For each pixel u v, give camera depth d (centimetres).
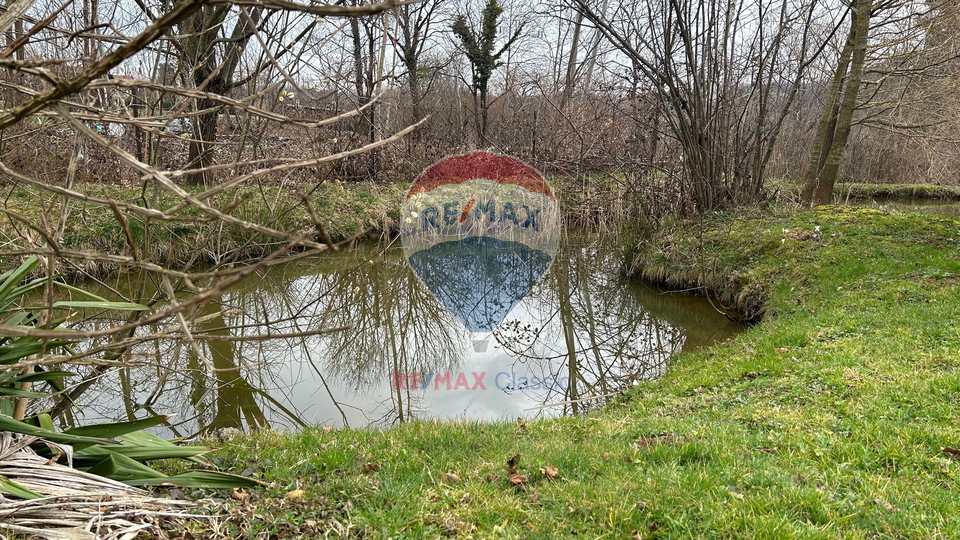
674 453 444
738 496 368
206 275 271
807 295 952
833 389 567
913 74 1470
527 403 754
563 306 1223
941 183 2288
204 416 700
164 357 728
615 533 339
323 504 370
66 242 940
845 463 415
